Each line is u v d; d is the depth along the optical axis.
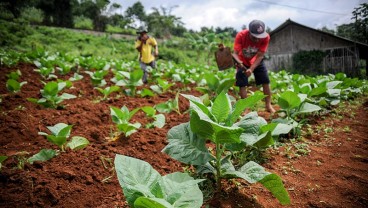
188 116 4.36
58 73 8.39
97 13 51.91
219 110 1.91
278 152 2.98
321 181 2.37
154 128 3.75
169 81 8.49
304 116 4.32
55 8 43.84
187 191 1.37
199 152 2.02
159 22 52.31
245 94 5.20
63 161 2.64
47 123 3.75
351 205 2.03
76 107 4.61
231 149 2.11
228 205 2.01
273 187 1.88
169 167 2.63
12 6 34.66
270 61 27.61
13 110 4.26
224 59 6.98
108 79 8.28
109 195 2.22
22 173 2.36
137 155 2.84
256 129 2.02
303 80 6.29
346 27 40.88
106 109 4.62
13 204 2.03
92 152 2.85
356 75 22.95
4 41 20.81
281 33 26.81
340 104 5.48
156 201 1.07
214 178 2.35
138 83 5.73
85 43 31.17
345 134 3.62
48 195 2.12
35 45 21.94
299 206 2.03
